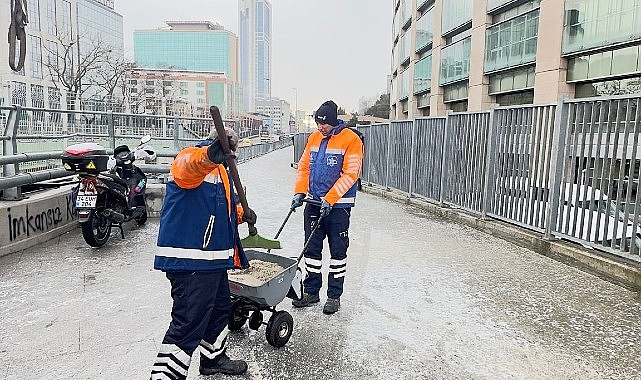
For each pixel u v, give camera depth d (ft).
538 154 20.71
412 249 20.63
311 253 13.97
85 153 17.80
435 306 13.98
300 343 11.50
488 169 24.47
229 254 9.44
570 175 18.85
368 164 44.65
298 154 80.89
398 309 13.73
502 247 21.09
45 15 157.17
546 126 20.10
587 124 17.90
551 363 10.72
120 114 33.06
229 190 9.57
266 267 12.07
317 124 13.67
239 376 9.98
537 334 12.19
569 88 63.98
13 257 17.81
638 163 15.74
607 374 10.28
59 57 136.15
